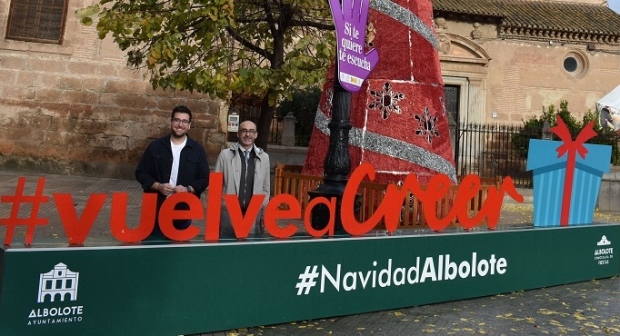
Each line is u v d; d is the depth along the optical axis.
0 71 15.70
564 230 6.53
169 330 3.95
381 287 5.04
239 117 16.23
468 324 4.79
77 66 15.88
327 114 8.83
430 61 8.35
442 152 8.23
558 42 21.25
